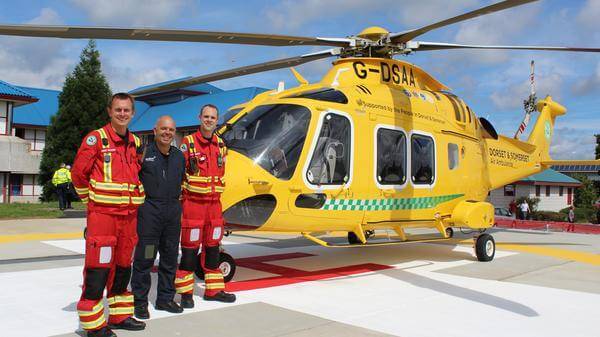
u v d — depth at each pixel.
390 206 8.14
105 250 4.43
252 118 7.07
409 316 5.46
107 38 5.73
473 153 10.06
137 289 5.10
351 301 6.09
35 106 38.56
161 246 5.33
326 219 7.32
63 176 19.03
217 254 5.92
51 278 7.11
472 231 15.64
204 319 5.14
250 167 6.50
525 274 8.22
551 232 16.44
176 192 5.22
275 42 7.07
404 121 8.46
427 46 8.47
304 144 6.95
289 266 8.57
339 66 8.28
